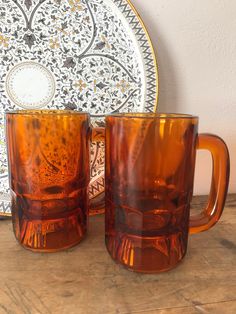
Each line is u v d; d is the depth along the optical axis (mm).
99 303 285
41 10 433
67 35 446
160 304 285
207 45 495
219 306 285
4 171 466
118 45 446
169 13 471
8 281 315
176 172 314
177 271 339
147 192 311
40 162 342
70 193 369
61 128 342
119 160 312
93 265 347
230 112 532
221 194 349
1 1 424
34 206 356
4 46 438
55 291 301
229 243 408
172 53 488
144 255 324
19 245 390
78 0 432
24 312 272
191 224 359
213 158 342
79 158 368
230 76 515
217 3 479
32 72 451
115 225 336
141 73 448
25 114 330
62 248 375
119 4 426
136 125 293
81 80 461
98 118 473
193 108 518
